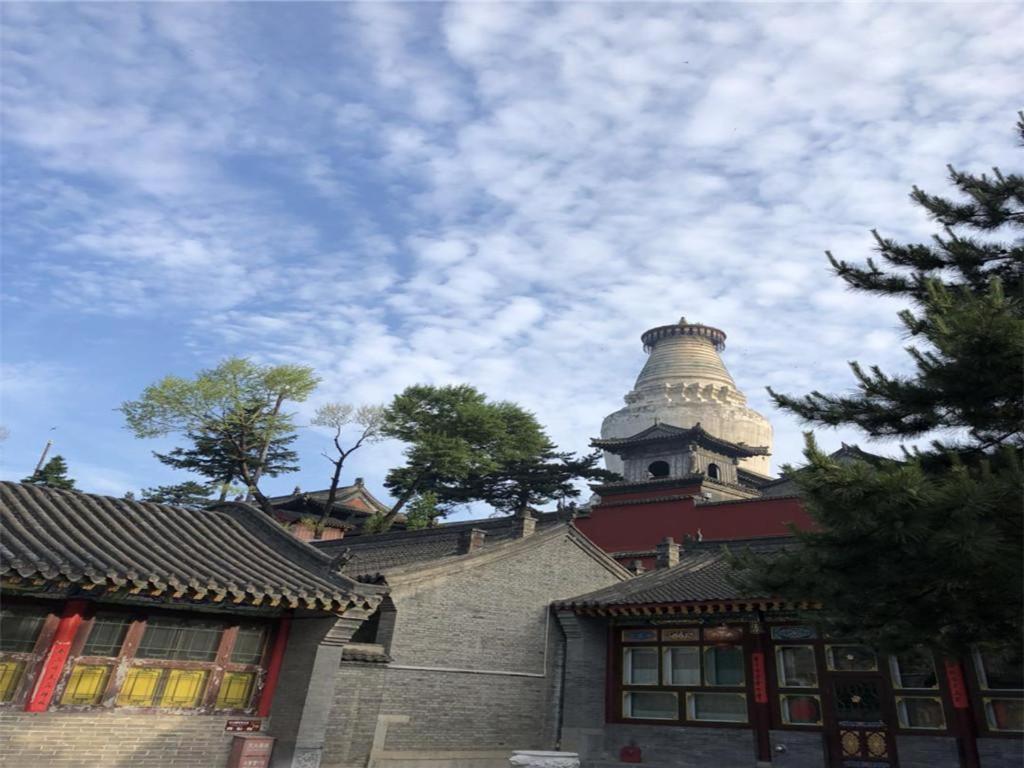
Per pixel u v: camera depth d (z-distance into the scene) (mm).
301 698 13539
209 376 43469
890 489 7992
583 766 19500
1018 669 15859
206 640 13531
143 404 42562
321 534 48094
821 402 11906
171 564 12961
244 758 12953
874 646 9914
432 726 18766
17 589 11391
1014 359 8758
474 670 20109
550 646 22281
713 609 19125
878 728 16906
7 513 12961
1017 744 15414
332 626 13859
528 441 50469
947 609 9047
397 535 30641
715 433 60562
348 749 16531
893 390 10781
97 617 12445
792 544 24031
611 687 20672
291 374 44500
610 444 52625
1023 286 11086
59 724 11766
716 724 18797
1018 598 8453
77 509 14461
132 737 12367
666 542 26797
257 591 12797
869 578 8953
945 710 16375
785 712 18109
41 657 11766
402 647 18828
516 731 20500
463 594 20641
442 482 50312
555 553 23750
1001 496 7957
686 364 66500
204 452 44719
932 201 13984
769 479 52406
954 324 8977
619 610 20328
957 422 10523
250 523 16750
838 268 13695
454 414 50406
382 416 49219
